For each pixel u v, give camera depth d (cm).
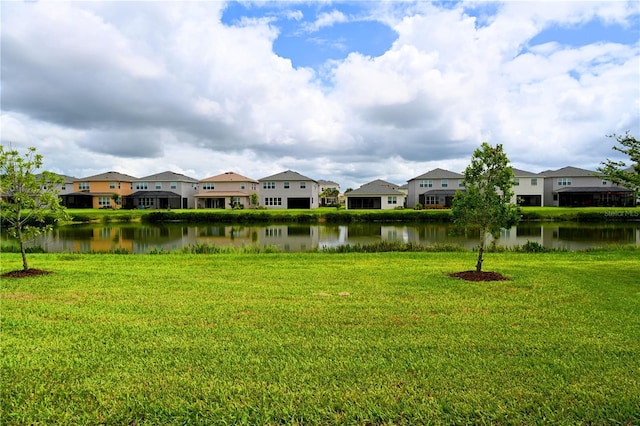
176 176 6812
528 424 346
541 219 4141
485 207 1010
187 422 353
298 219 4344
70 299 764
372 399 386
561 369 447
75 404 381
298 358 479
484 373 438
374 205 5912
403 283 912
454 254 1534
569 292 815
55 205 1082
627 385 409
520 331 573
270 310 681
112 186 6438
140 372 444
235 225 3928
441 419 354
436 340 537
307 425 349
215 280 953
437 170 6269
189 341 533
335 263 1270
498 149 1016
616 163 1055
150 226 3831
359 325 604
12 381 422
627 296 783
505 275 1004
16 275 1005
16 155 1031
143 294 804
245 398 389
